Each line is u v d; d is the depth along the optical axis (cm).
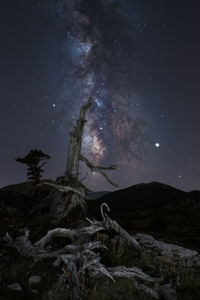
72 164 1548
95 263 734
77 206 1488
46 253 848
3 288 591
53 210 1442
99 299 613
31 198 2295
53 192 1509
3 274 671
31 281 667
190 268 980
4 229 1186
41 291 625
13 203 2183
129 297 632
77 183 1507
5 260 779
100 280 725
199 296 718
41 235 1152
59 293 617
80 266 716
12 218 1535
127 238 1113
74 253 799
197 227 2084
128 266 886
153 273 853
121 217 2805
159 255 1111
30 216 1584
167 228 2092
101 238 1116
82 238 972
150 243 1255
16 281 650
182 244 1525
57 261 807
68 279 652
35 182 2158
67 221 1418
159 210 2952
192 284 797
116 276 755
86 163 1630
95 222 1093
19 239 905
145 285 738
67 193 1455
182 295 712
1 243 937
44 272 737
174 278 826
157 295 687
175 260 1041
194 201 3067
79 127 1599
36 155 2136
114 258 936
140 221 2411
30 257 840
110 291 654
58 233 988
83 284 664
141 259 990
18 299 561
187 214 2614
